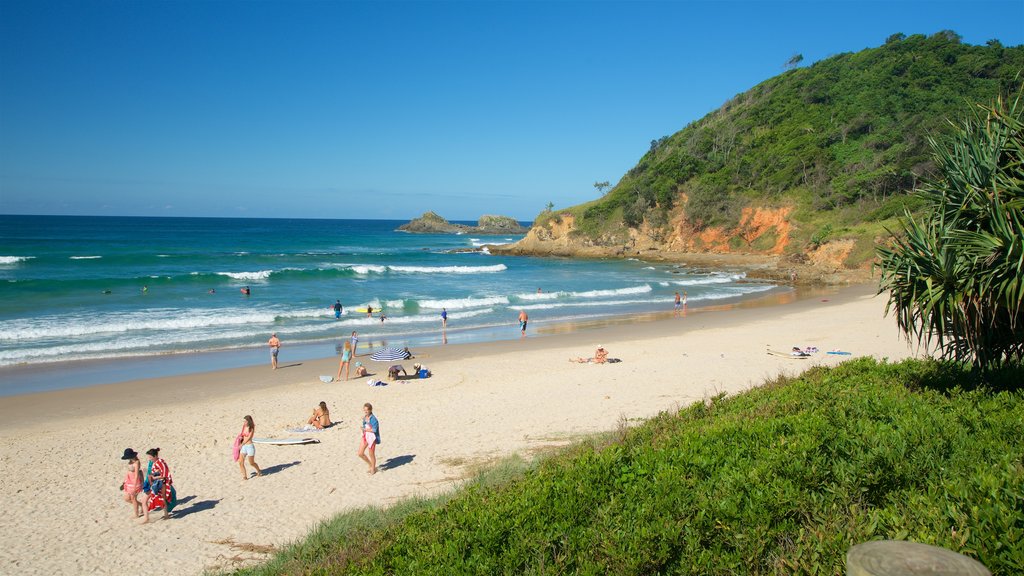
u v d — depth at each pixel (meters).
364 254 85.19
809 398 9.83
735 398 11.81
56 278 46.16
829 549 4.58
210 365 23.84
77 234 116.94
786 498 5.39
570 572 5.28
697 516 5.38
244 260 71.25
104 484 12.48
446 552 5.82
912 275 9.38
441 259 83.31
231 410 17.83
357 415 17.12
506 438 14.39
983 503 4.57
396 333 31.08
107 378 21.70
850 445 6.42
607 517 5.82
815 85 99.38
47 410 17.89
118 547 9.75
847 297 43.97
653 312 38.38
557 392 18.81
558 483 6.89
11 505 11.46
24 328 29.56
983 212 8.81
